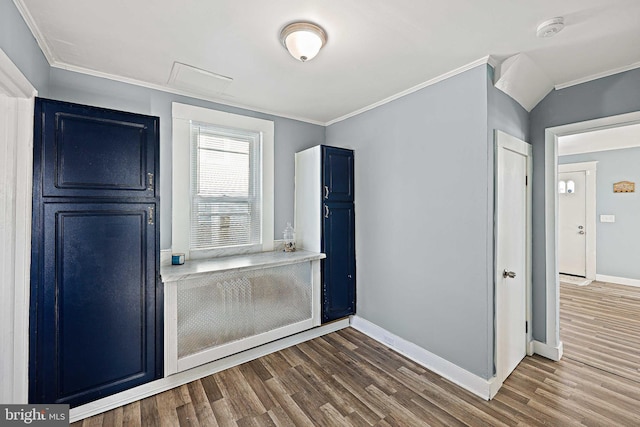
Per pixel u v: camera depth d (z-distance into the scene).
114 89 2.23
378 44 1.80
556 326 2.44
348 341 2.80
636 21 1.56
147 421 1.72
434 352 2.28
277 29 1.66
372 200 2.87
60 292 1.64
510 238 2.21
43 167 1.58
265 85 2.40
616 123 2.10
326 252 2.89
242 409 1.83
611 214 4.75
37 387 1.58
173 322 2.02
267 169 3.05
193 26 1.62
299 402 1.90
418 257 2.41
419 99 2.39
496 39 1.74
